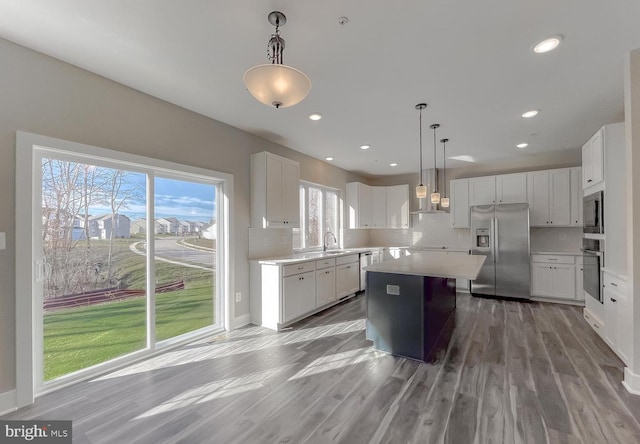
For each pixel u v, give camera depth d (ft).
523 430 5.68
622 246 9.09
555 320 12.34
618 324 8.54
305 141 13.92
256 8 5.46
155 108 9.25
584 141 13.92
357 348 9.75
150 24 5.94
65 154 7.63
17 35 6.32
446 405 6.52
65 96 7.35
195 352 9.54
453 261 11.18
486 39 6.40
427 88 8.67
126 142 8.52
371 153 16.14
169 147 9.62
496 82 8.30
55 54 7.04
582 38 6.38
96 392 7.23
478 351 9.37
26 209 6.73
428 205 19.92
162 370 8.34
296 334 11.11
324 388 7.31
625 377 7.18
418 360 8.80
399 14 5.61
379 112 10.43
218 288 11.64
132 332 9.02
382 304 9.49
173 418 6.22
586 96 9.21
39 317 7.23
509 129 12.26
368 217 21.20
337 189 19.48
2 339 6.43
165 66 7.54
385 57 7.07
